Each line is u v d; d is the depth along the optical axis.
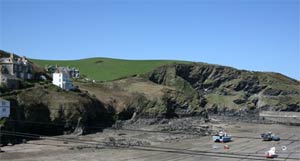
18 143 152.50
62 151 141.75
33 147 146.50
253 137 197.75
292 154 151.88
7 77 182.00
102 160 129.25
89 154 138.38
